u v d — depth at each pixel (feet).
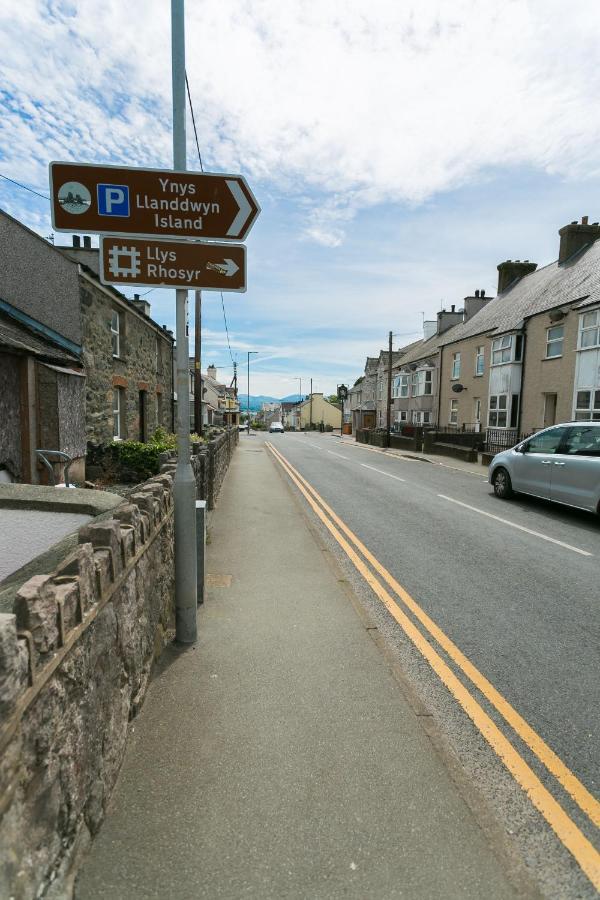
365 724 9.22
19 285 27.37
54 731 5.15
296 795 7.38
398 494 37.78
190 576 11.98
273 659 11.59
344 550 21.90
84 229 10.58
